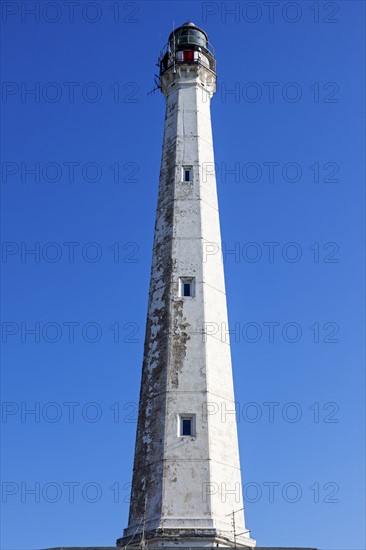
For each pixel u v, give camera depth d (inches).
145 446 1366.9
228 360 1457.9
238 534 1294.3
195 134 1669.5
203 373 1396.4
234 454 1374.3
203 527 1257.4
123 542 1302.9
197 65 1747.0
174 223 1553.9
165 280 1502.2
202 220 1558.8
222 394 1407.5
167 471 1309.1
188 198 1583.4
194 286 1485.0
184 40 1813.5
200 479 1301.7
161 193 1624.0
